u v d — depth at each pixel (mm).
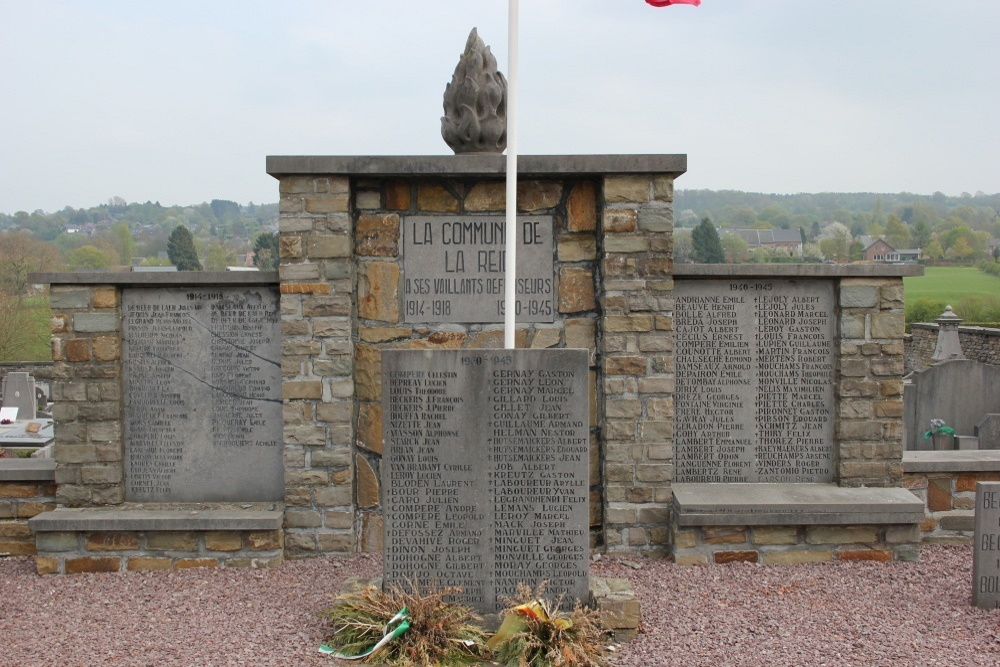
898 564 7148
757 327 7719
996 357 19203
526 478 5602
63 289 7359
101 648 5457
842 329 7574
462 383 5574
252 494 7605
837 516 7121
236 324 7535
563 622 5168
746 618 5965
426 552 5648
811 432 7773
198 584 6770
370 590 5539
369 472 7461
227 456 7594
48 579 6977
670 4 6145
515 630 5199
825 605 6227
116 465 7453
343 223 7168
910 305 30469
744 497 7277
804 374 7738
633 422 7258
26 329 26547
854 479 7641
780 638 5598
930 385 11688
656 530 7340
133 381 7543
